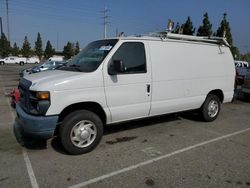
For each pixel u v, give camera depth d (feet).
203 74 21.90
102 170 13.91
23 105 16.21
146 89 18.11
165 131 20.74
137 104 17.84
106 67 16.20
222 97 24.21
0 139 18.43
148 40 18.43
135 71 17.49
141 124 22.44
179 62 20.03
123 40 17.13
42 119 14.35
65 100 14.85
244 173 13.71
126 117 17.58
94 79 15.74
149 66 18.16
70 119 15.29
